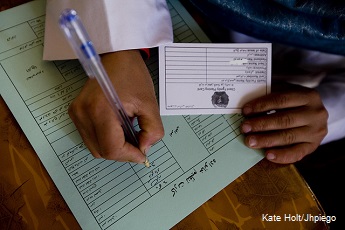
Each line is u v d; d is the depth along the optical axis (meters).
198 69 0.60
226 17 0.67
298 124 0.62
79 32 0.30
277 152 0.58
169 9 0.65
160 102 0.58
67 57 0.56
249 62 0.61
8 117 0.54
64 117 0.55
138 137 0.52
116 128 0.47
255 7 0.63
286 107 0.62
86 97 0.49
